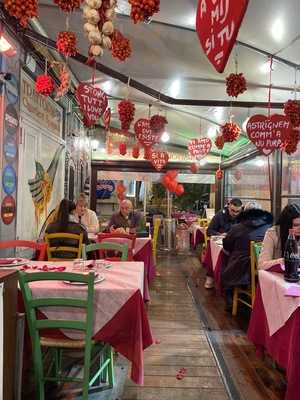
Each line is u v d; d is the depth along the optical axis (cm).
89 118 428
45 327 215
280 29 331
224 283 426
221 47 164
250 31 350
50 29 443
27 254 443
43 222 511
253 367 302
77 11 382
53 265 296
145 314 232
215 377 285
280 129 415
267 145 418
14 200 389
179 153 1023
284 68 412
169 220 984
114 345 228
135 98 650
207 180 1038
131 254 395
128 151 991
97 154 993
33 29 426
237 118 666
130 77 536
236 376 287
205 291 552
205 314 442
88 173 927
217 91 545
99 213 992
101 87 617
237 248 421
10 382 187
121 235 440
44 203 516
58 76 526
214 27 170
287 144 418
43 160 509
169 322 412
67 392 260
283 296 233
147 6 171
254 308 288
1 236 359
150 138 606
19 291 230
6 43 312
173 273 681
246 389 267
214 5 170
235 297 436
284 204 589
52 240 390
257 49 383
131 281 248
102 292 227
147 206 1030
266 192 664
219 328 395
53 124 557
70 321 216
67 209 409
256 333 283
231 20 154
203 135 879
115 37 206
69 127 657
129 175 1004
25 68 415
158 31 399
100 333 226
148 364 305
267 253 308
